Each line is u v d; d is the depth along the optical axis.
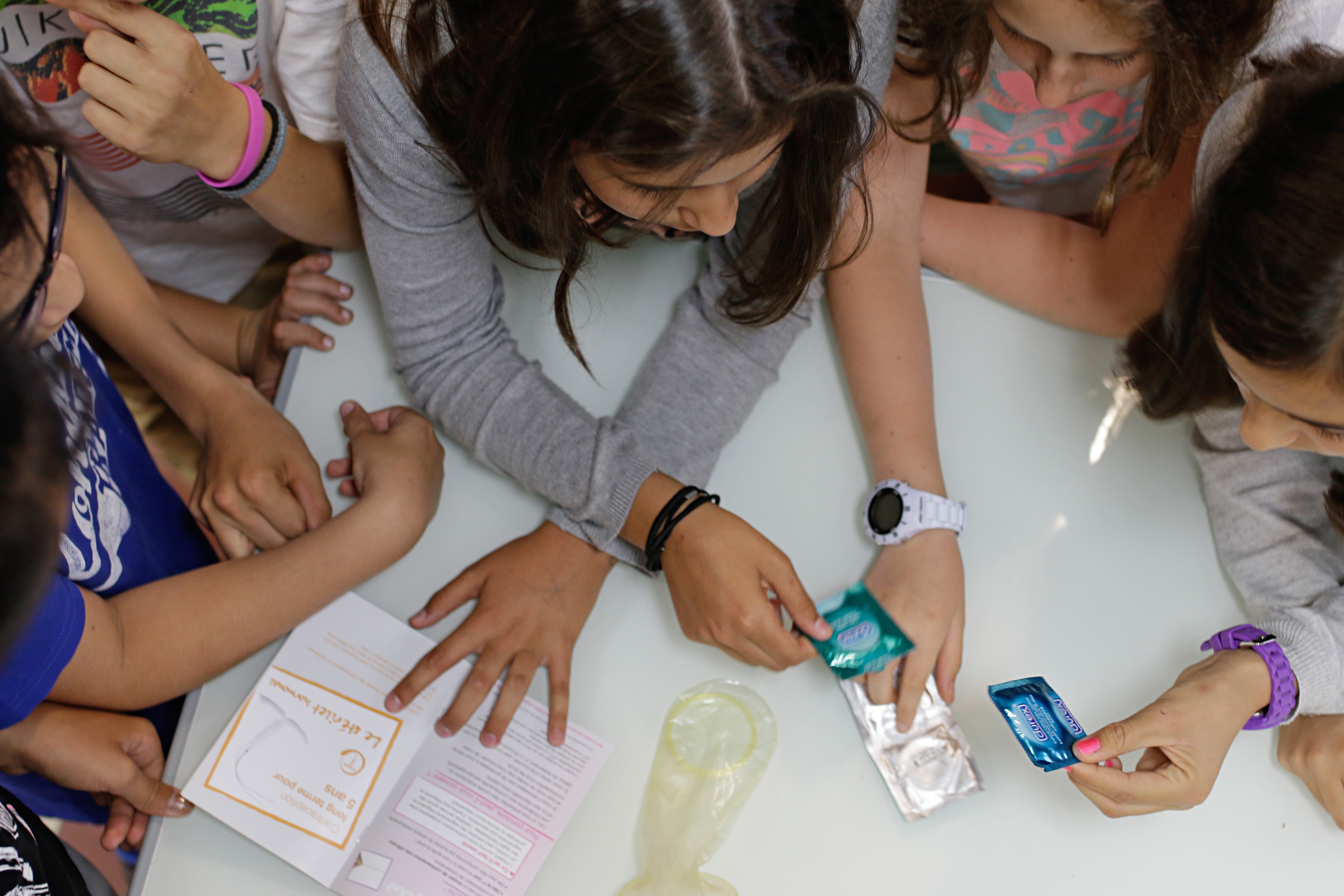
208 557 1.22
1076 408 1.05
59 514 0.50
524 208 0.75
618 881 0.84
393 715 0.89
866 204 0.93
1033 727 0.83
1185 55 0.81
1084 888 0.85
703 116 0.62
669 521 0.91
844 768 0.89
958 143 1.22
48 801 1.04
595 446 0.94
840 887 0.84
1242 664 0.88
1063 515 1.00
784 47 0.64
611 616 0.95
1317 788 0.88
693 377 1.01
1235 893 0.85
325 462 1.00
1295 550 0.94
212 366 1.08
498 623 0.92
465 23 0.69
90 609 0.84
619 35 0.59
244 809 0.84
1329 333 0.63
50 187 0.70
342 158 1.08
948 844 0.86
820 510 1.00
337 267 1.10
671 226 0.89
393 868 0.83
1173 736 0.84
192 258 1.46
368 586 0.95
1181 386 0.88
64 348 0.96
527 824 0.85
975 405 1.05
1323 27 0.88
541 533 0.96
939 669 0.92
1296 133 0.65
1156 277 1.03
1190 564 0.98
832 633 0.90
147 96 0.85
